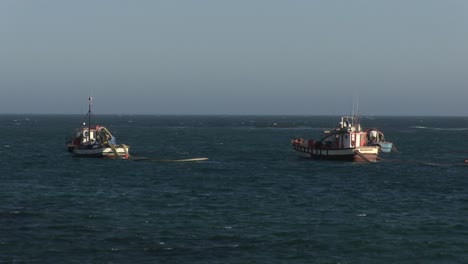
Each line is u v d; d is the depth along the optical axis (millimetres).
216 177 86938
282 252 44719
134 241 46906
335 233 50312
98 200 64625
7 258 42156
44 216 55188
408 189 76500
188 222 53656
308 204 63625
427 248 46375
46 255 43031
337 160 107812
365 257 43969
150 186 76625
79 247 45062
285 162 110062
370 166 102875
